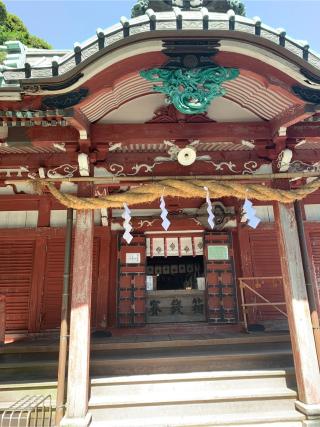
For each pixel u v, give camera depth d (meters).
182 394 5.22
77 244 5.29
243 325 7.99
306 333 5.12
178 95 4.72
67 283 5.29
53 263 8.38
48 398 5.16
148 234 8.90
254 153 6.07
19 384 5.29
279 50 4.49
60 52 6.05
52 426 4.86
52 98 4.59
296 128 5.69
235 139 5.71
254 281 8.49
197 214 8.72
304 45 4.61
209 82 4.74
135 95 5.20
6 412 4.95
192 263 13.48
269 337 6.78
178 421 4.75
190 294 9.25
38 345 6.53
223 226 8.81
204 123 5.71
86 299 5.06
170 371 5.70
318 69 4.54
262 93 5.08
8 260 8.36
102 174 6.18
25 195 8.66
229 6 6.38
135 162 5.91
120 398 5.10
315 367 4.98
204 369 5.73
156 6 6.32
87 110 4.98
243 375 5.43
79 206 5.36
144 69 4.67
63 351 4.95
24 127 5.28
